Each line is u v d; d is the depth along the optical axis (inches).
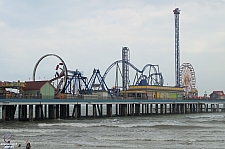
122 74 5949.8
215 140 2493.8
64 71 4608.8
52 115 3873.0
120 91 5511.8
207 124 3555.6
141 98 5007.4
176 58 7504.9
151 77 6171.3
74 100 3976.4
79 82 4879.4
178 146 2260.1
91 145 2273.6
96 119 4042.8
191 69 6988.2
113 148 2181.3
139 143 2365.9
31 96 3700.8
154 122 3750.0
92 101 4175.7
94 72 5216.5
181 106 5689.0
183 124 3533.5
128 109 5034.5
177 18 7534.5
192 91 6978.4
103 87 5177.2
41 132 2837.1
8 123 3425.2
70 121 3718.0
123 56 5949.8
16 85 3890.3
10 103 3435.0
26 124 3363.7
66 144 2304.4
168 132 2913.4
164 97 5644.7
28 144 2012.8
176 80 7440.9
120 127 3225.9
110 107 4458.7
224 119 4308.6
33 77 4542.3
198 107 5984.3
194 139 2532.0
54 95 4104.3
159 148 2186.3
